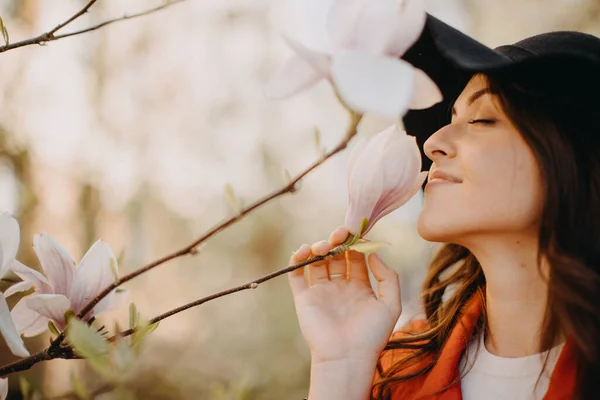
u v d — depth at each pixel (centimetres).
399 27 59
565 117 91
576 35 92
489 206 88
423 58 108
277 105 570
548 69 90
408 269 444
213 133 565
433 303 123
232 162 574
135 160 465
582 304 85
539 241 89
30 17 287
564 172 88
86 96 367
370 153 81
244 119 575
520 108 90
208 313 546
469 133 94
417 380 106
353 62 56
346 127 60
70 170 312
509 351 96
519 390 93
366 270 108
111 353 53
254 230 577
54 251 70
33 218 246
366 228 78
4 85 265
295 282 106
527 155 89
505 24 461
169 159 512
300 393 457
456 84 111
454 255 119
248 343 509
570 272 85
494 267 94
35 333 74
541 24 442
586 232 88
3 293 65
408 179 81
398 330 127
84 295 70
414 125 118
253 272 579
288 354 505
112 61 411
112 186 391
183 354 470
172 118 517
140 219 494
